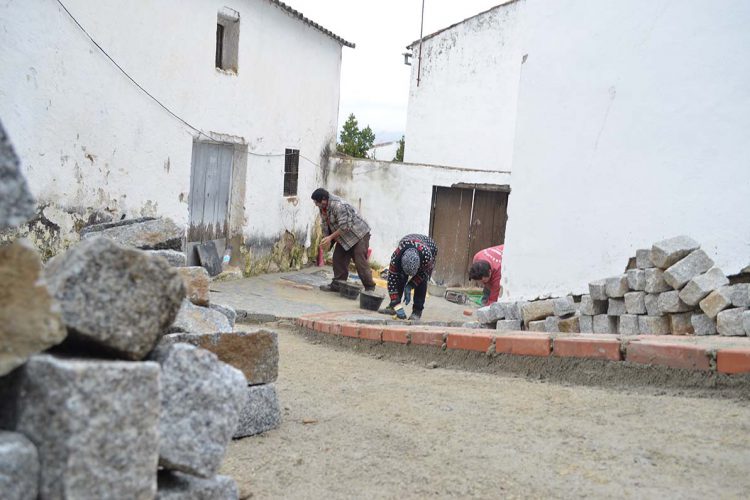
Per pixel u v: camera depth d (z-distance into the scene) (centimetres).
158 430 205
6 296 187
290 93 1540
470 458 324
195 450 225
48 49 870
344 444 348
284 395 451
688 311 520
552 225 698
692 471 297
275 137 1491
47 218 892
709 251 546
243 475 307
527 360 496
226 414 233
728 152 536
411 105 2122
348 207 1234
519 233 741
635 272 554
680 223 570
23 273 189
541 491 285
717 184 543
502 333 550
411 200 1762
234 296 1146
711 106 548
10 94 820
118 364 196
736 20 530
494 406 411
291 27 1505
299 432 368
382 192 1791
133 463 196
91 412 188
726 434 334
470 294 1586
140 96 1054
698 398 391
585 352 460
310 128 1666
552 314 662
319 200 1243
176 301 222
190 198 1238
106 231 491
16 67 824
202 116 1218
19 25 823
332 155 1825
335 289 1312
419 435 359
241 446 345
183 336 340
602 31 640
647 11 598
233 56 1316
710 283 500
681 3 570
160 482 229
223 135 1289
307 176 1678
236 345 354
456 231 1762
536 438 348
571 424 367
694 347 407
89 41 938
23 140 844
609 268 635
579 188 667
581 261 664
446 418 389
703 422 352
